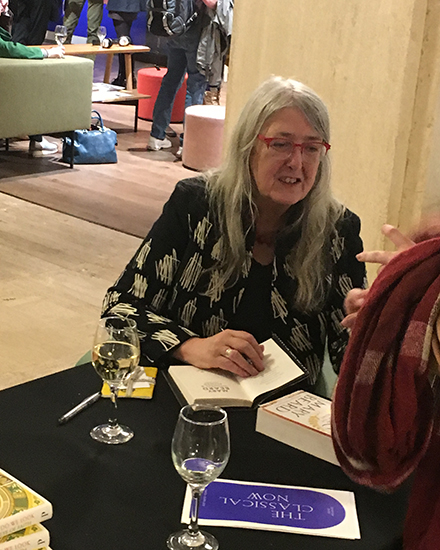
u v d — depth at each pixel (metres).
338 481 1.21
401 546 1.09
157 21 6.08
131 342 1.32
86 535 1.02
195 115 6.27
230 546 1.02
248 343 1.55
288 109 1.67
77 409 1.35
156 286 1.81
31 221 4.86
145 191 5.76
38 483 1.13
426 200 3.09
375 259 1.37
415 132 3.02
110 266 4.23
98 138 6.39
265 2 3.30
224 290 1.80
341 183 3.29
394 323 1.07
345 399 1.12
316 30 3.16
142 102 8.25
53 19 8.72
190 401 1.41
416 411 1.07
